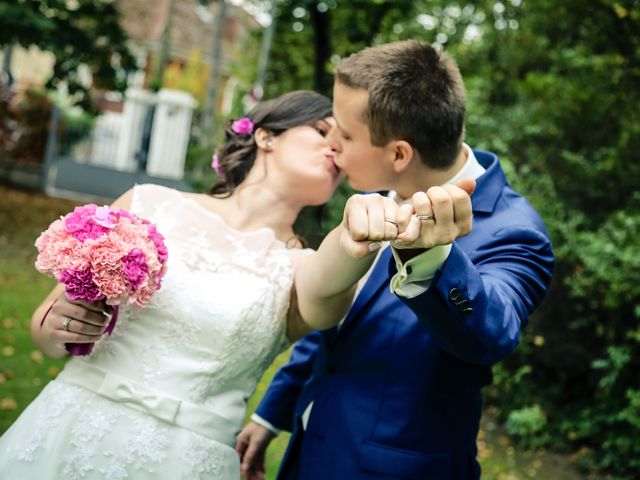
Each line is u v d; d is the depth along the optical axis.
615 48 5.67
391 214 1.39
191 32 25.30
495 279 1.73
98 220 1.79
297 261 2.09
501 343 1.54
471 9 9.33
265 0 12.19
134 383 1.92
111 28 11.25
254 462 2.40
